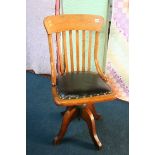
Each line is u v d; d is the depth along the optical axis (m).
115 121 1.75
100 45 1.97
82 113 1.50
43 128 1.67
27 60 2.59
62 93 1.25
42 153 1.42
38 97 2.09
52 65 1.40
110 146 1.49
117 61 1.94
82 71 1.52
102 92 1.28
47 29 1.39
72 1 1.97
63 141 1.53
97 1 1.86
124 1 1.75
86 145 1.50
